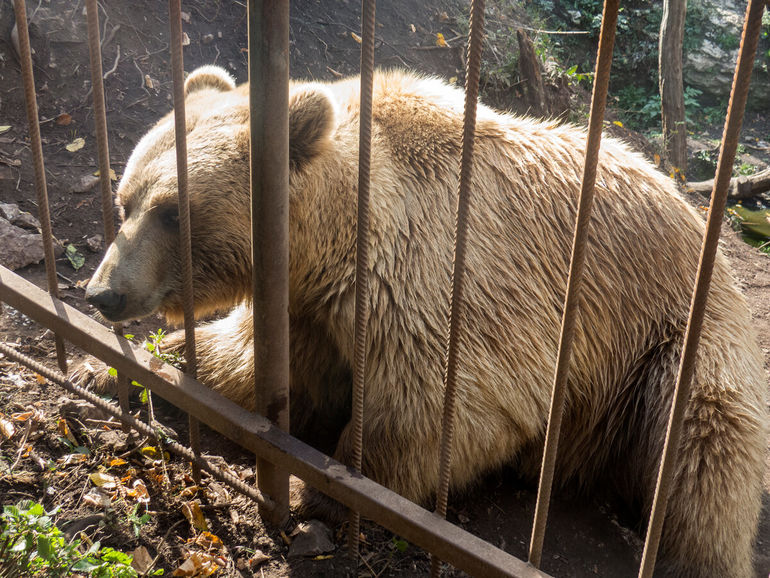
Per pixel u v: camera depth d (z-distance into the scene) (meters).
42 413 3.02
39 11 5.77
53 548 2.03
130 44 6.18
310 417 3.62
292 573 2.54
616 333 3.23
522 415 3.08
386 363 2.93
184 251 2.36
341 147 2.99
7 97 5.38
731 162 1.42
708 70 13.32
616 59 12.96
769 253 8.01
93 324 2.73
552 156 3.30
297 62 7.18
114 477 2.75
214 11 6.93
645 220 3.29
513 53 8.45
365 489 2.23
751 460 3.00
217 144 2.97
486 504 3.34
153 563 2.46
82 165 5.10
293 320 3.25
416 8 8.46
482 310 2.95
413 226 2.96
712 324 3.24
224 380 3.46
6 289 2.84
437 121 3.15
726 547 3.00
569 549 3.17
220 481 2.80
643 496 3.20
